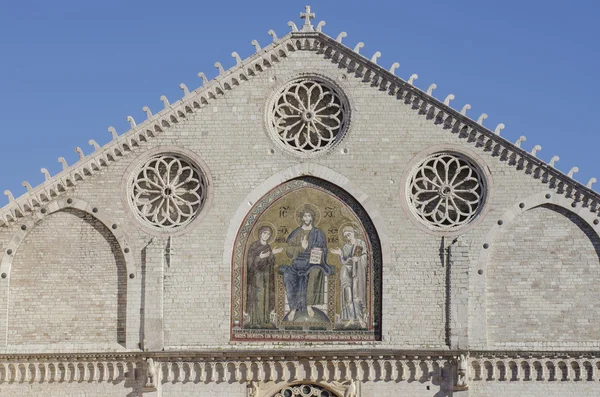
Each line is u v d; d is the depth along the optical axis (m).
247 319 74.50
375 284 74.56
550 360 72.81
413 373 73.31
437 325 73.88
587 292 73.88
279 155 75.88
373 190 75.38
